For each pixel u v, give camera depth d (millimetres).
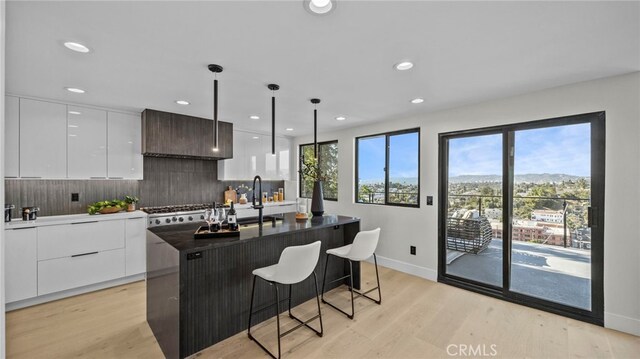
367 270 4008
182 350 2021
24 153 2930
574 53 1959
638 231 2283
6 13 1469
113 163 3492
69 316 2641
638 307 2293
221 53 1968
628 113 2314
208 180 4668
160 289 2209
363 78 2443
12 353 2092
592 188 2510
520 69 2242
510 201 3055
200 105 3334
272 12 1490
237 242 2117
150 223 3562
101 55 1986
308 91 2795
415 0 1390
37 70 2250
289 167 5668
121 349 2168
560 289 2816
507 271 3039
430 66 2191
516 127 2953
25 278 2768
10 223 2752
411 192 3965
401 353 2125
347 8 1454
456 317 2660
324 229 3189
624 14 1489
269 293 2641
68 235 3006
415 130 3865
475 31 1678
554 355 2094
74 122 3223
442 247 3580
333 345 2219
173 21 1572
